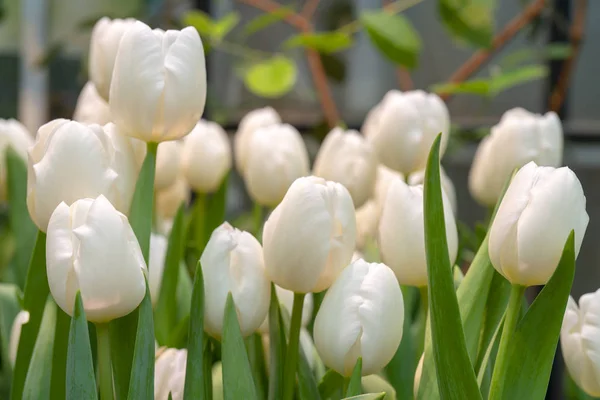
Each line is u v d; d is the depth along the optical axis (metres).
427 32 3.61
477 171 1.43
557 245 1.11
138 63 1.17
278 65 2.25
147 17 2.94
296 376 1.24
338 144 1.40
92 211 1.10
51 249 1.11
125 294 1.11
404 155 1.36
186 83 1.17
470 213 3.60
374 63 3.57
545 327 1.11
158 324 1.31
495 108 3.51
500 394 1.12
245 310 1.17
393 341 1.16
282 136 1.44
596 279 3.50
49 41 3.11
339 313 1.15
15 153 1.48
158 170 1.46
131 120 1.17
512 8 3.50
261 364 1.24
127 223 1.11
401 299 1.16
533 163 1.12
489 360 1.21
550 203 1.10
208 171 1.55
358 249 1.53
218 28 2.27
